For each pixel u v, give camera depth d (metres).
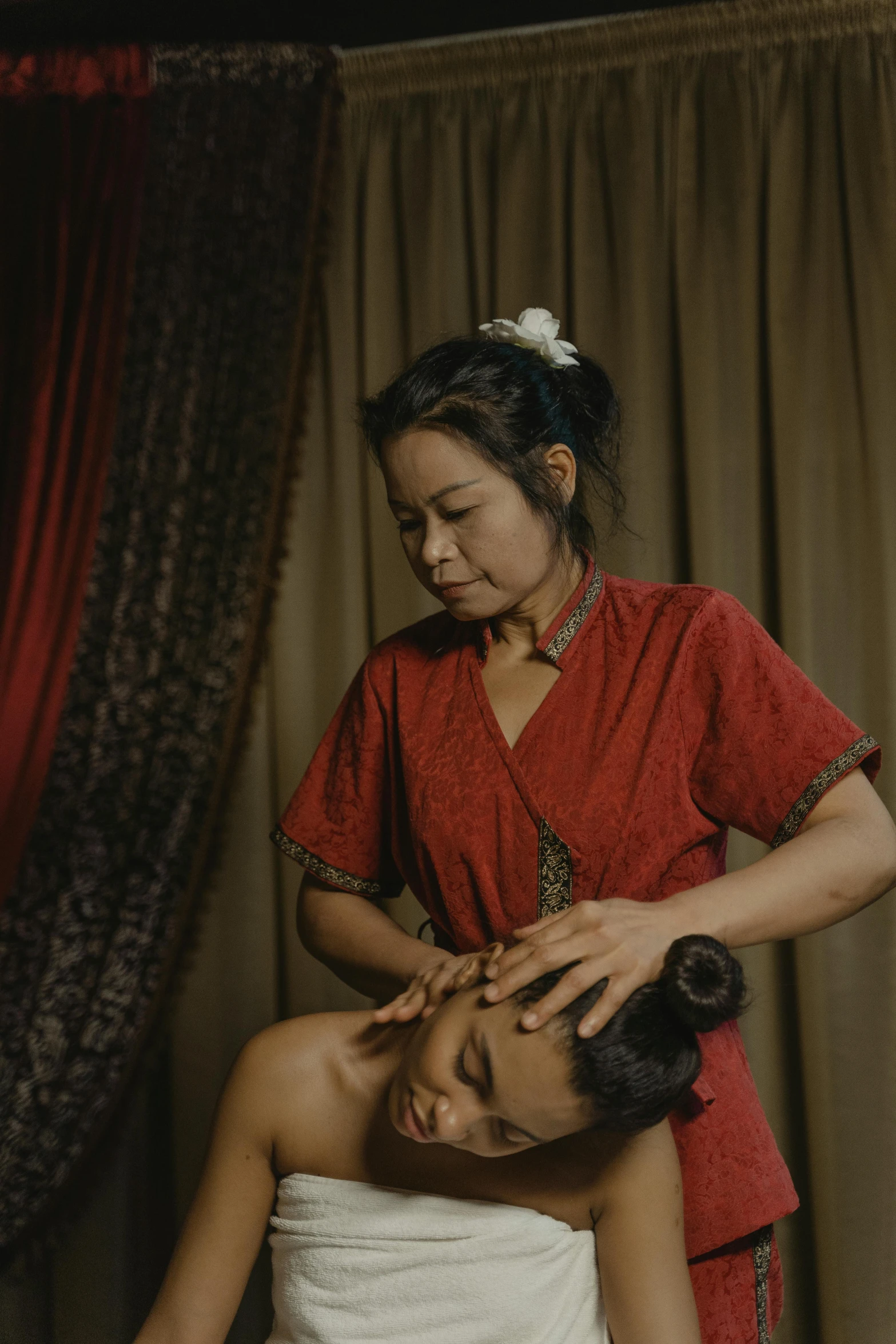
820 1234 2.04
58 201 2.24
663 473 2.23
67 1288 2.21
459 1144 0.96
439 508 1.03
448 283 2.36
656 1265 0.99
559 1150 1.03
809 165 2.23
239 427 2.19
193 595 2.15
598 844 1.03
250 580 2.16
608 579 1.15
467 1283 1.00
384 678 1.20
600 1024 0.87
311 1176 1.08
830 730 1.05
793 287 2.20
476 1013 0.91
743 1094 1.05
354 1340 1.01
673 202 2.27
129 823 2.08
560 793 1.04
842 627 2.15
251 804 2.32
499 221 2.31
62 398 2.21
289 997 2.30
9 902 2.05
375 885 1.23
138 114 2.27
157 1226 2.28
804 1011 2.08
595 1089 0.87
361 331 2.39
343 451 2.38
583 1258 1.01
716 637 1.07
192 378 2.20
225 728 2.12
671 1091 0.89
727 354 2.22
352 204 2.41
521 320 1.14
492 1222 1.01
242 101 2.27
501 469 1.02
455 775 1.09
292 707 2.35
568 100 2.33
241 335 2.22
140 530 2.16
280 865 2.32
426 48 2.36
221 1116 1.13
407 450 1.03
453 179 2.38
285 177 2.25
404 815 1.16
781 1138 2.11
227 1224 1.11
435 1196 1.04
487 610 1.06
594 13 2.29
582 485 1.15
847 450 2.17
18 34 2.30
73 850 2.06
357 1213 1.05
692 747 1.07
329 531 2.38
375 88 2.40
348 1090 1.11
